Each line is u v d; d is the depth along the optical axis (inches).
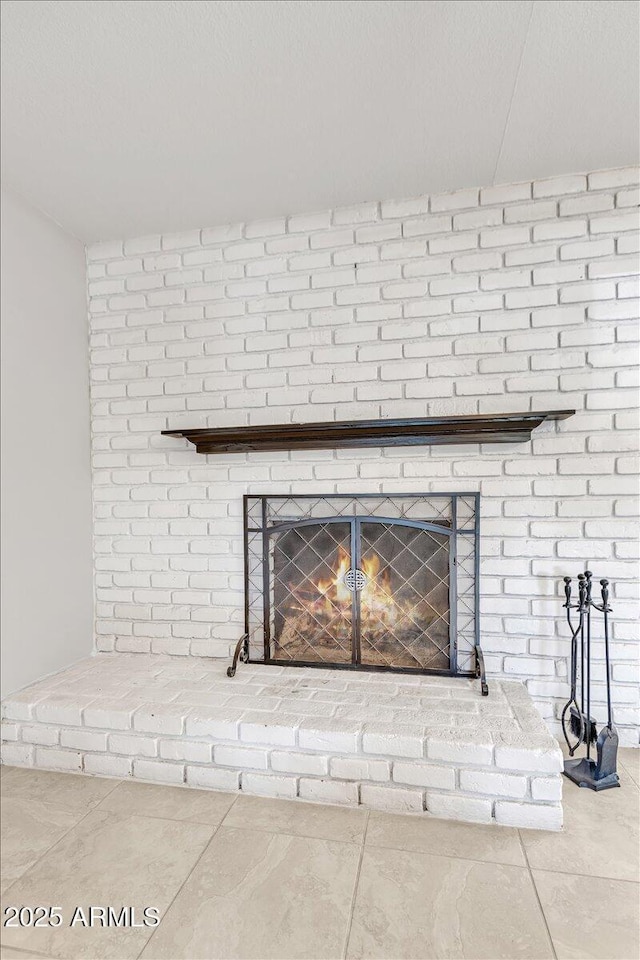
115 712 76.2
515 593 85.7
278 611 94.7
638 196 81.7
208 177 83.2
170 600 100.1
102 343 103.0
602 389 83.0
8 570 83.7
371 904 52.4
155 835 63.2
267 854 59.6
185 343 99.4
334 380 93.0
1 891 54.7
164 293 100.3
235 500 97.3
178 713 75.0
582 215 83.6
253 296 96.4
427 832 63.1
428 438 86.7
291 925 50.2
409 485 90.0
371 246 91.4
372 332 91.4
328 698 79.3
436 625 88.4
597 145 76.8
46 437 92.2
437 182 85.7
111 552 102.7
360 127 72.1
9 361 84.7
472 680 85.4
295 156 78.3
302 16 54.9
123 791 72.9
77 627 98.4
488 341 86.8
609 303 82.7
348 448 92.0
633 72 62.5
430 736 67.0
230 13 54.3
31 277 89.4
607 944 47.9
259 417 96.1
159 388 100.5
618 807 67.3
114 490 102.6
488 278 86.8
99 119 69.5
